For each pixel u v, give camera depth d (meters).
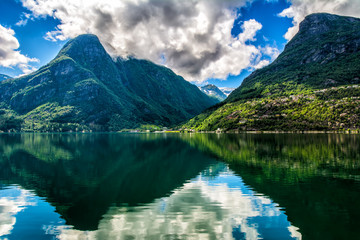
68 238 21.27
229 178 43.16
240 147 95.88
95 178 44.06
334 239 20.91
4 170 51.50
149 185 39.03
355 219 24.67
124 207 28.95
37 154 78.56
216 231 22.50
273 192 34.25
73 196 33.22
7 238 21.25
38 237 21.45
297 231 22.36
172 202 30.58
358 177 42.16
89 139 169.38
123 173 48.31
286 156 68.25
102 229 22.97
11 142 134.62
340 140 119.50
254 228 23.14
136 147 103.69
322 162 57.56
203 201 30.97
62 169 52.75
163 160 65.25
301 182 39.34
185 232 22.33
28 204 29.94
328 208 27.73
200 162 61.06
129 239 21.02
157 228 23.08
